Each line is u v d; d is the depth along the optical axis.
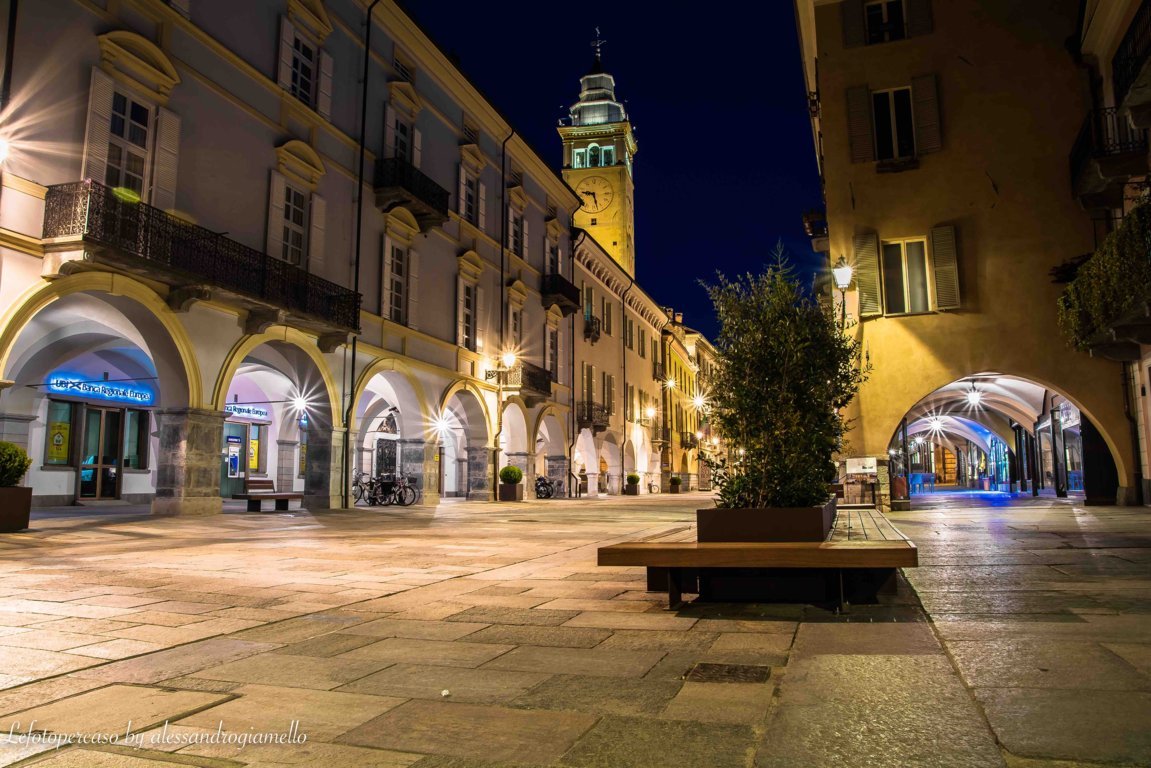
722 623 4.85
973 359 17.23
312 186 19.34
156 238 14.09
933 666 3.49
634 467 45.66
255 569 7.83
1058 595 5.43
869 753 2.46
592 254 39.41
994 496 26.36
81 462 21.39
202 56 16.19
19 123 12.54
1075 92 17.41
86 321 17.41
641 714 3.03
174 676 3.74
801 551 5.02
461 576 7.32
